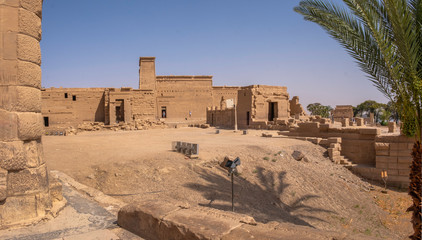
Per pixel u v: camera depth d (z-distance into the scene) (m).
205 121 48.69
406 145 17.31
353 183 16.92
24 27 5.71
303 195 13.26
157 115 49.44
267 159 16.28
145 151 16.20
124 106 41.41
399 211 13.70
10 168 5.46
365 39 8.12
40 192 5.88
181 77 50.69
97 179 11.57
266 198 12.09
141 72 48.28
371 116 46.28
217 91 53.19
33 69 5.92
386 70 7.93
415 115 7.37
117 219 5.91
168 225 4.50
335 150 19.89
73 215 6.24
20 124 5.56
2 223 5.36
